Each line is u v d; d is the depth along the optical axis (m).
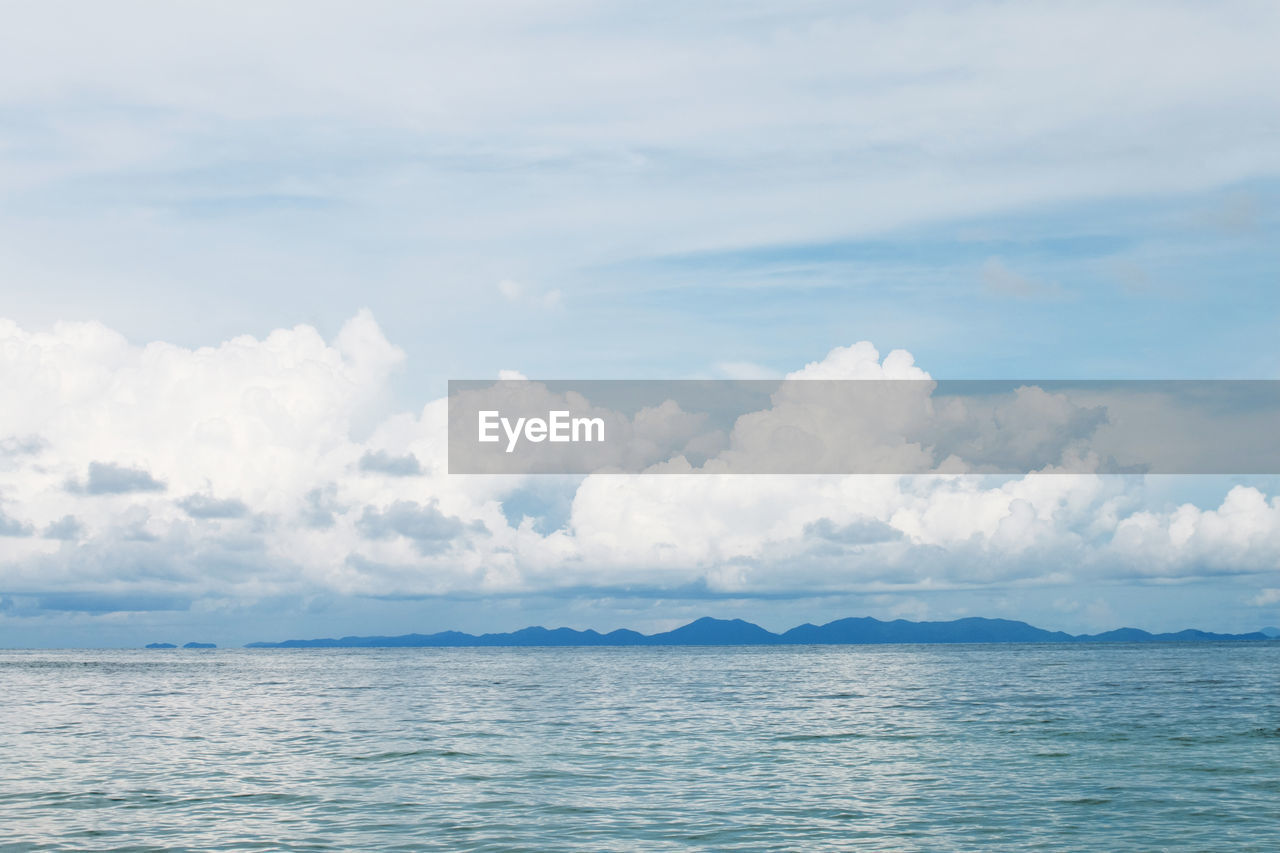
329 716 69.38
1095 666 153.25
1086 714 65.00
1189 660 179.88
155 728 61.00
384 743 51.97
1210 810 32.88
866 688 99.31
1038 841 28.92
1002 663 173.75
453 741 52.78
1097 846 28.31
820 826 30.91
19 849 28.16
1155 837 29.33
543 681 121.88
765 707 75.12
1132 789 36.59
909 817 32.09
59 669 181.38
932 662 187.38
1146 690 89.75
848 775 40.28
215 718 68.19
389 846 28.45
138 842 28.95
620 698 87.44
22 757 46.91
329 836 29.69
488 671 160.00
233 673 157.88
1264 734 52.34
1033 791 36.41
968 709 70.56
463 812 33.06
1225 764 42.22
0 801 35.12
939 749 47.88
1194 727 55.94
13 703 84.69
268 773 41.44
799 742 51.38
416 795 36.12
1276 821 31.23
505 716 68.50
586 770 41.97
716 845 28.58
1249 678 110.75
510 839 29.30
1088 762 43.09
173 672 163.62
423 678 133.25
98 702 85.69
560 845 28.58
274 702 84.56
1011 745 49.06
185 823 31.42
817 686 105.31
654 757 45.91
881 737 53.19
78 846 28.52
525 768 42.62
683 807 33.81
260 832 30.19
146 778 40.22
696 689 101.12
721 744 50.72
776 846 28.45
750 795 35.97
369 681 124.50
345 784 38.56
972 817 32.06
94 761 45.31
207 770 42.38
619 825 31.09
